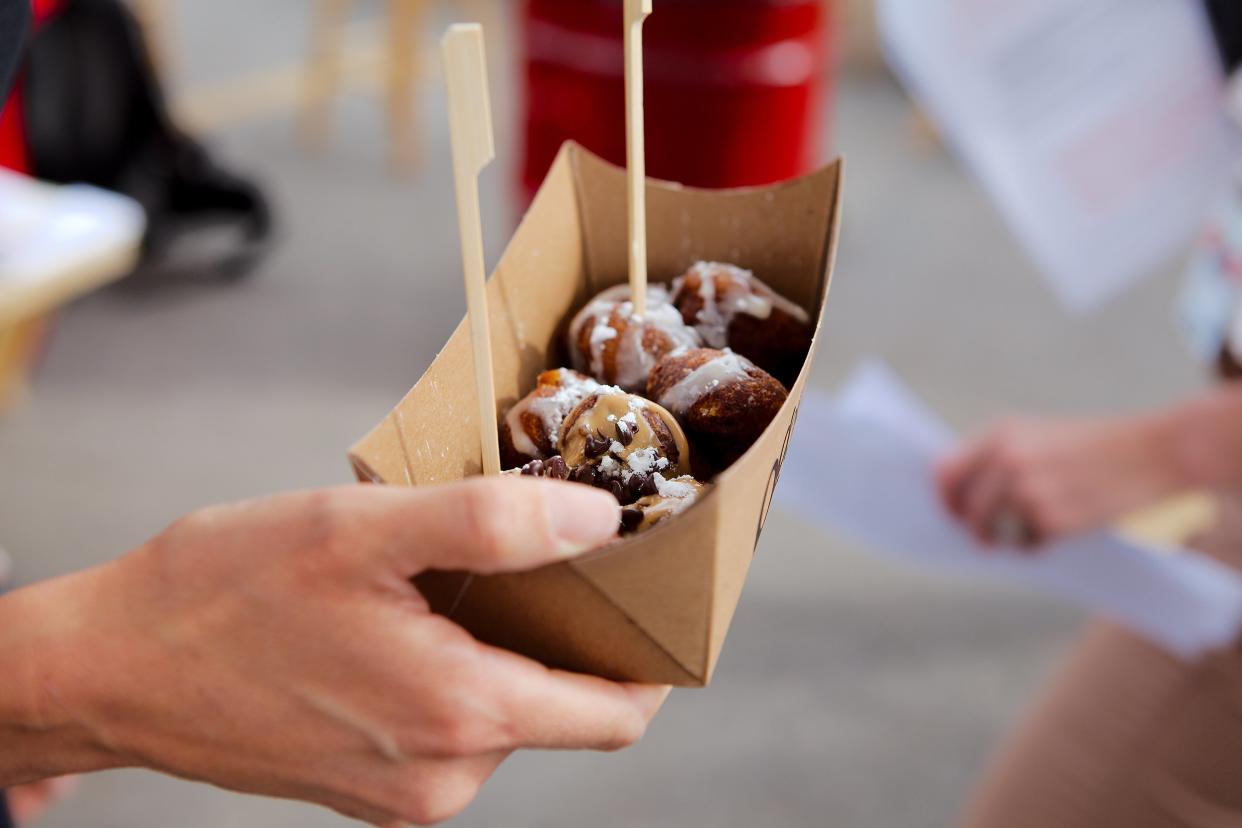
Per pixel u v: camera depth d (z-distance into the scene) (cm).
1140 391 233
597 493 60
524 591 63
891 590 182
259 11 413
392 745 62
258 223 259
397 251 276
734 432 68
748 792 149
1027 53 97
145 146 250
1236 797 92
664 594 62
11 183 169
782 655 169
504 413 71
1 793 80
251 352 234
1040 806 100
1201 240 102
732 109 187
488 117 61
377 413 217
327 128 327
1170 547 100
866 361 238
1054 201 102
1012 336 250
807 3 186
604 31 186
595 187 75
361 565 60
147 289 253
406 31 301
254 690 62
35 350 226
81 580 64
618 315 72
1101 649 100
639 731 65
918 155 332
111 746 64
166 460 201
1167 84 95
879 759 154
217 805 143
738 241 74
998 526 92
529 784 149
